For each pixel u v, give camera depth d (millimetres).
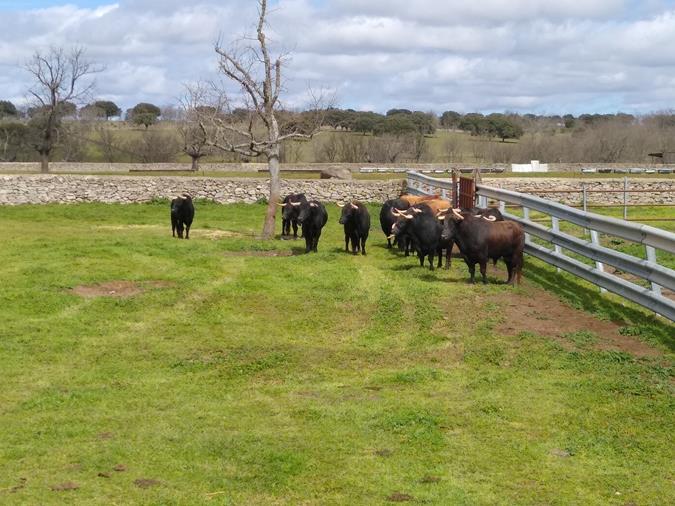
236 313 13953
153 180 36938
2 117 95125
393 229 17422
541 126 107438
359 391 10055
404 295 14648
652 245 12359
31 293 14555
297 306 14305
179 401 9719
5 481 7297
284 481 7379
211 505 6875
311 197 37000
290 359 11414
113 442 8312
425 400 9617
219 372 10914
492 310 13414
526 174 46750
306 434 8562
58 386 10227
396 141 74250
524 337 11922
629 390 9672
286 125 26719
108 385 10320
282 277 16609
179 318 13602
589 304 13633
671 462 7828
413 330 12750
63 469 7613
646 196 35062
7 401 9633
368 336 12594
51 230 27328
